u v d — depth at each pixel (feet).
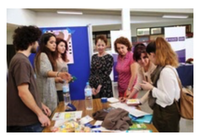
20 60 3.91
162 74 4.16
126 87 7.52
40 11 18.86
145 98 5.51
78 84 10.16
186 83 14.32
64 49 7.74
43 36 6.16
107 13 20.40
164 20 25.54
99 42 7.73
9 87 4.01
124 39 7.44
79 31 10.01
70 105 5.55
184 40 15.58
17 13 13.65
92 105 5.66
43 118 4.04
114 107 5.32
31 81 4.11
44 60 5.70
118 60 7.87
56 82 6.99
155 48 4.31
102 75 7.74
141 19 23.18
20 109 4.04
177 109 4.22
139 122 4.20
